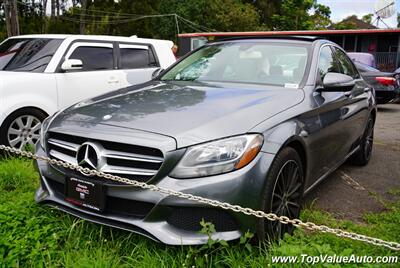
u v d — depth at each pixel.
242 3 46.34
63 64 5.38
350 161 5.23
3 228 2.83
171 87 3.52
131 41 6.55
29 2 40.72
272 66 3.71
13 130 4.90
